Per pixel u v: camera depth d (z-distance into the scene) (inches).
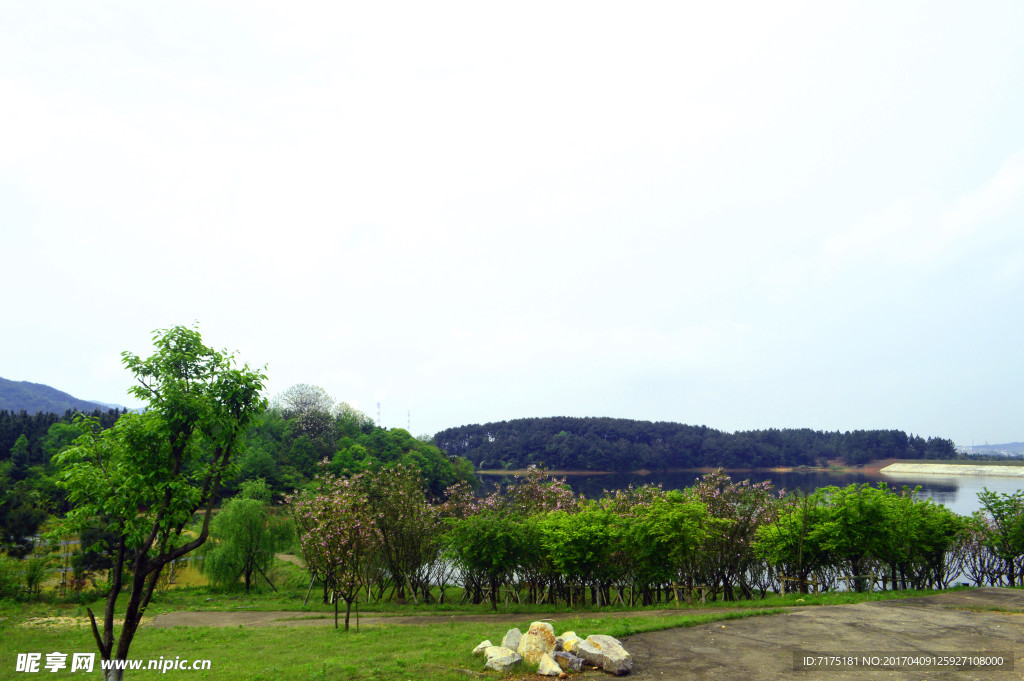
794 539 808.9
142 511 347.9
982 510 876.0
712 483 999.0
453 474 3996.1
